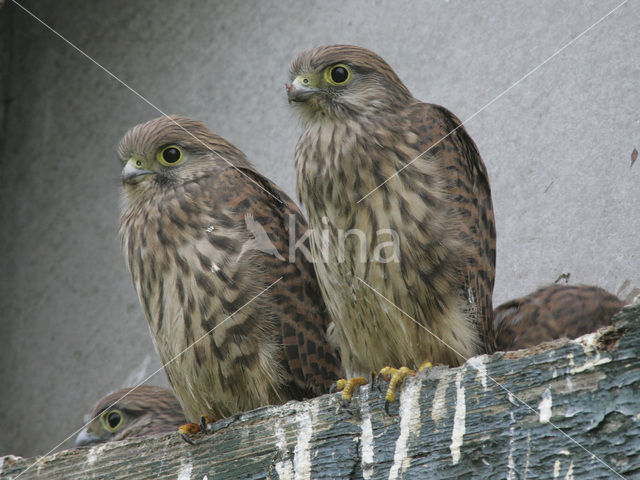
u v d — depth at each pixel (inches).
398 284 340.2
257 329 355.3
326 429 288.5
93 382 533.6
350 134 353.7
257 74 532.1
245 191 372.5
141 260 366.9
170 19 565.9
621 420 246.5
